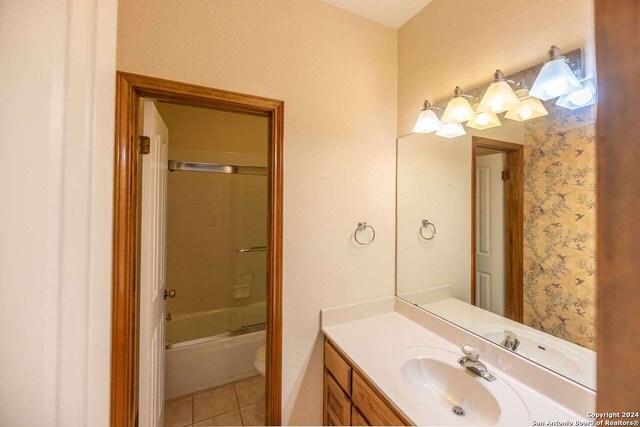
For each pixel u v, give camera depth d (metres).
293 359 1.40
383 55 1.64
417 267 1.55
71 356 0.31
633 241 0.20
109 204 0.34
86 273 0.32
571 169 0.92
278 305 1.35
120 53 1.04
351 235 1.55
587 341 0.88
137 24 1.06
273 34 1.32
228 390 1.97
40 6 0.29
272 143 1.35
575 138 0.91
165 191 1.60
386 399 0.96
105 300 0.34
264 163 2.71
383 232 1.66
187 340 2.18
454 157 1.35
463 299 1.30
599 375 0.22
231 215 2.60
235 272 2.62
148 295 1.18
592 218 0.88
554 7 0.96
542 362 0.97
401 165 1.66
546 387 0.93
